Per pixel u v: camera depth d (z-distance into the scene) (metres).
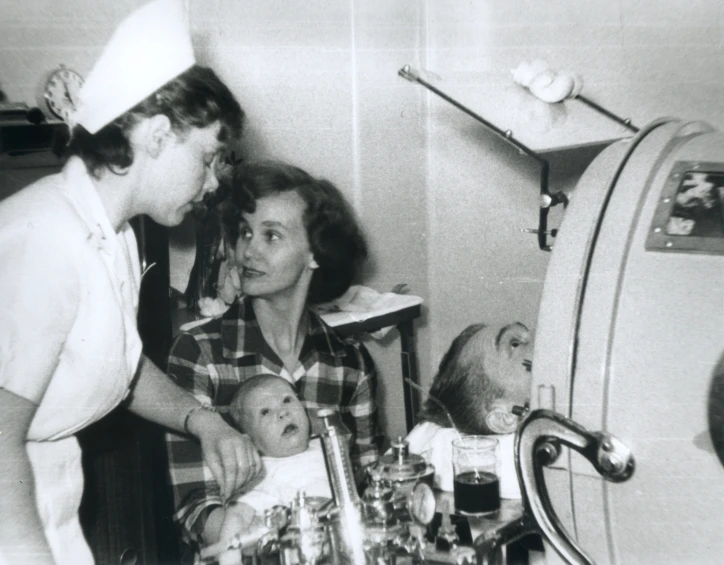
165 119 1.09
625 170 0.74
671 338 0.67
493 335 1.57
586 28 1.50
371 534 0.80
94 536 1.07
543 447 0.67
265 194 1.35
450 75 1.51
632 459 0.67
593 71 1.50
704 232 0.66
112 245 1.01
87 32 1.11
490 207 1.60
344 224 1.47
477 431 1.46
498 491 1.17
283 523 0.90
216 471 1.20
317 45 1.43
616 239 0.71
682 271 0.67
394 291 1.57
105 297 0.96
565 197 1.12
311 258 1.42
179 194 1.15
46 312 0.88
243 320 1.34
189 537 1.19
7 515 0.86
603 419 0.69
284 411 1.34
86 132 1.03
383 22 1.50
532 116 1.30
